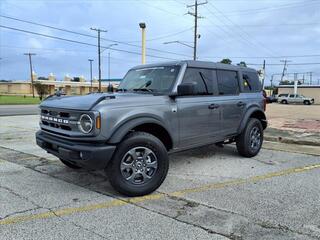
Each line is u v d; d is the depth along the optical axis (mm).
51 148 4934
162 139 5281
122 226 3697
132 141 4539
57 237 3434
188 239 3387
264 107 7621
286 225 3725
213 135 6074
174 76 5453
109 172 4504
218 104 6117
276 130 11812
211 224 3746
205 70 6035
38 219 3879
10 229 3617
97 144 4371
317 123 14992
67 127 4668
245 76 7199
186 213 4066
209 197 4645
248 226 3695
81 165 4426
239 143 7016
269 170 6145
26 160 6887
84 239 3393
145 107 4801
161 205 4336
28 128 12867
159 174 4781
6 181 5379
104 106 4375
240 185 5199
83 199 4559
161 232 3547
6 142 9273
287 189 5004
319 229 3629
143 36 17859
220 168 6266
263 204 4367
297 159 7129
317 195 4730
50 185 5172
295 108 35062
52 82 91875
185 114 5406
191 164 6566
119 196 4680
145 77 5867
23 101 45625
